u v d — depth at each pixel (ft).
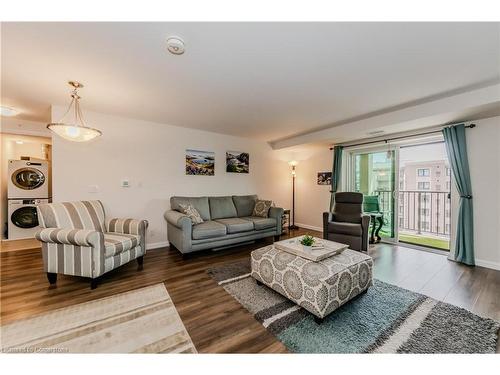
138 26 4.87
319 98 8.93
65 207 8.58
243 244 13.11
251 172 16.74
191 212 11.62
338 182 15.64
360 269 6.64
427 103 9.27
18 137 14.24
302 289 5.95
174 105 9.75
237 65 6.48
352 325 5.53
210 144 14.60
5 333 5.20
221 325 5.54
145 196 12.16
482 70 6.70
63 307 6.30
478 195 9.85
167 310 6.19
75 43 5.45
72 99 9.08
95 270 7.36
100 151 10.87
